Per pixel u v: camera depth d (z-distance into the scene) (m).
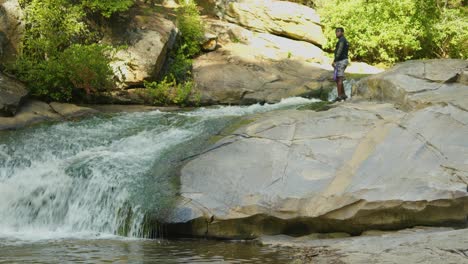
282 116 10.66
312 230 8.49
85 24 16.08
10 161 11.05
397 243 7.23
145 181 9.77
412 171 8.51
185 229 8.76
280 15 20.50
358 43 20.78
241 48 18.84
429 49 21.67
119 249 7.89
